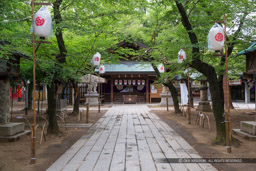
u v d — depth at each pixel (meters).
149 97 28.64
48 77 7.73
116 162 5.33
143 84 27.77
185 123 11.82
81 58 10.13
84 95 26.84
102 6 9.66
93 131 9.62
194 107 21.83
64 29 8.77
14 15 6.62
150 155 5.90
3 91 8.02
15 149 6.57
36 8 8.24
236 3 8.95
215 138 7.55
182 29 10.12
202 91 17.66
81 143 7.36
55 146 6.98
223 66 11.23
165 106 23.58
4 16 6.44
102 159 5.57
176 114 15.86
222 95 12.06
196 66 7.57
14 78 8.17
